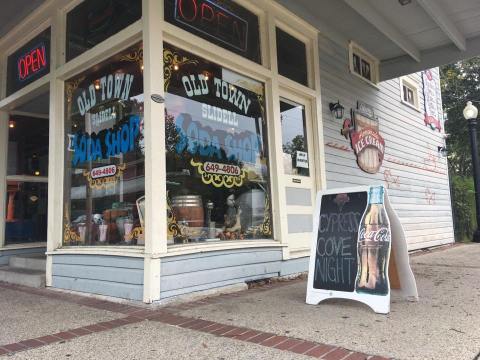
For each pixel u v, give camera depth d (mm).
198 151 4719
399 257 3986
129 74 4543
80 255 4730
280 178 5629
